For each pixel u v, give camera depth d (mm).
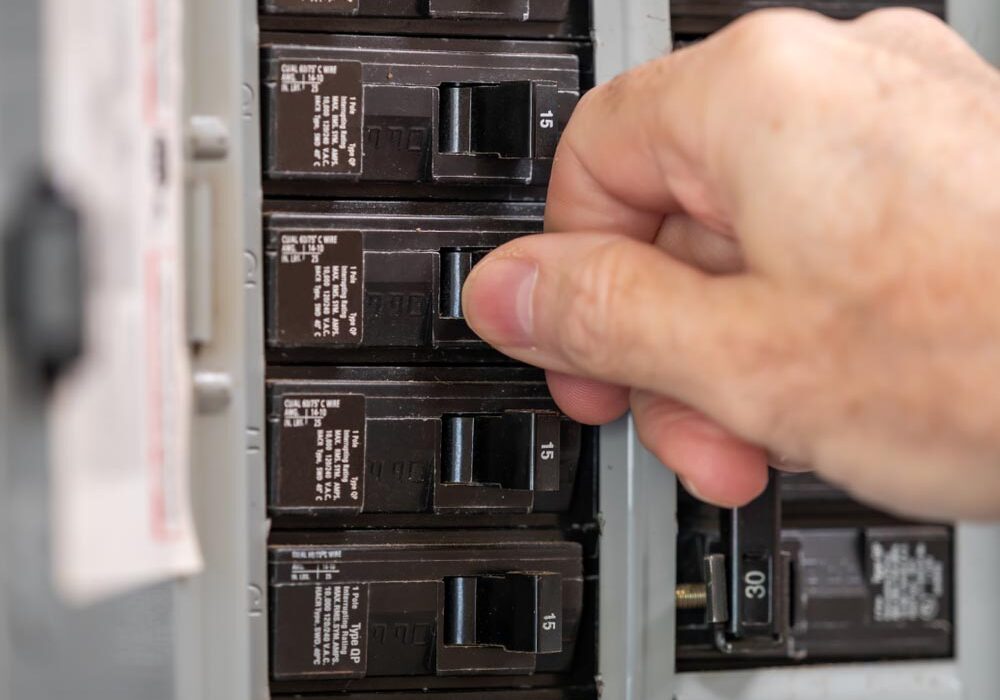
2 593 722
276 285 833
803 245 591
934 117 588
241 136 799
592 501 903
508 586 851
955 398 573
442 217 880
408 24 872
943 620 1003
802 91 599
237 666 795
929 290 563
